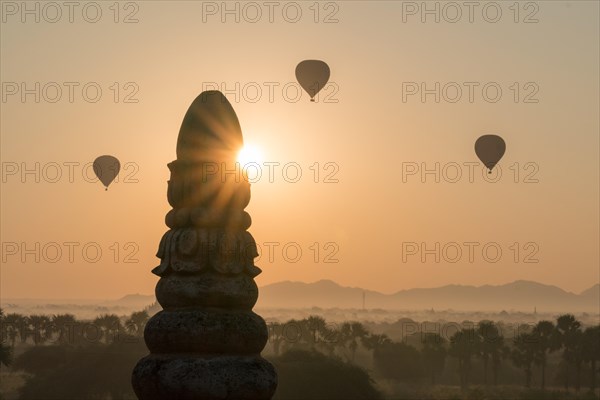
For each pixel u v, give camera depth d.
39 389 88.56
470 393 102.56
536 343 115.88
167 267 17.25
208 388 16.41
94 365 90.31
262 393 16.77
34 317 118.94
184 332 16.70
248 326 17.00
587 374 121.12
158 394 16.61
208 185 17.48
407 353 120.25
